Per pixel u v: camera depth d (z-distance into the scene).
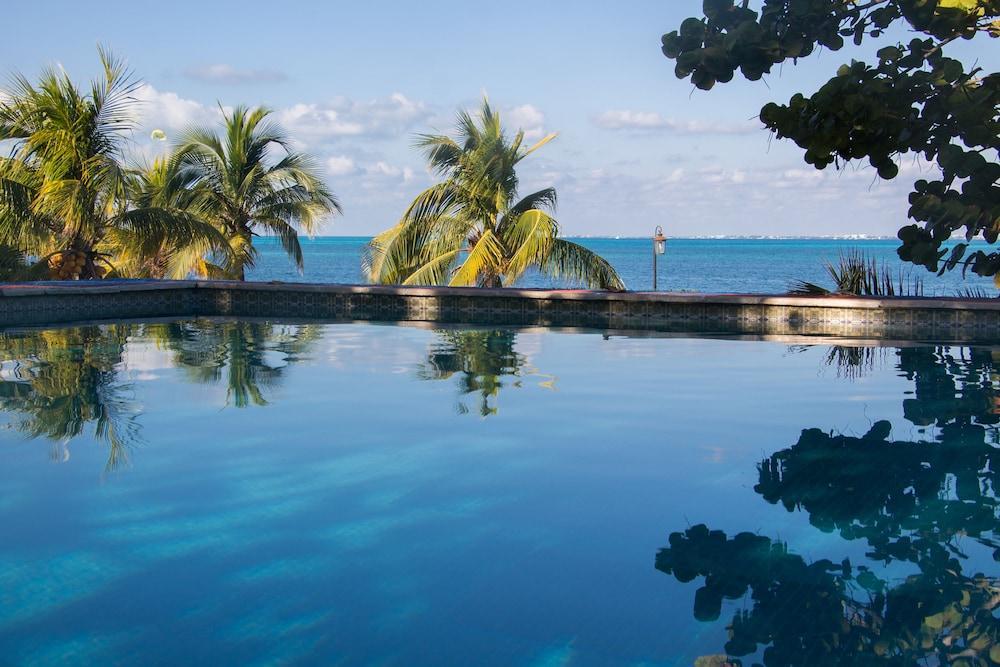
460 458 4.02
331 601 2.42
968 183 2.36
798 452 4.14
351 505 3.30
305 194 18.73
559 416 4.95
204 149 17.62
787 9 2.61
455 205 15.89
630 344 8.32
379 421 4.79
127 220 14.30
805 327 9.73
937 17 2.49
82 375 6.30
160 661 2.07
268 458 3.99
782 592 2.49
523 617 2.33
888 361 7.14
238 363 6.98
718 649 2.13
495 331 9.48
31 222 13.60
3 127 13.80
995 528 3.04
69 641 2.18
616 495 3.45
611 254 108.19
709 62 2.64
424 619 2.31
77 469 3.76
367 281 16.67
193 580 2.57
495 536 2.96
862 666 2.04
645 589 2.51
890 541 2.90
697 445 4.30
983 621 2.27
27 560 2.72
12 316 10.12
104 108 14.09
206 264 18.70
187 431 4.49
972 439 4.37
